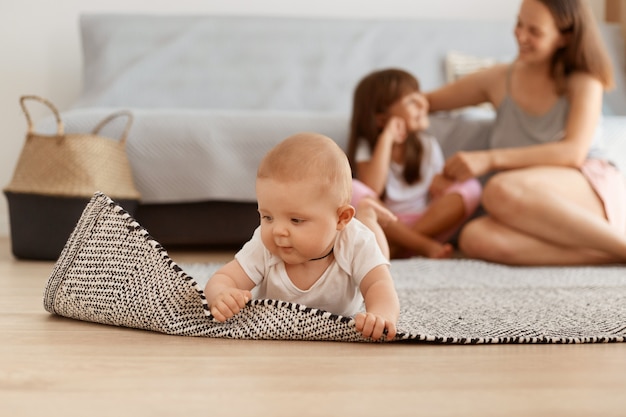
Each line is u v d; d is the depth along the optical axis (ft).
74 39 11.77
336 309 4.39
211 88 10.99
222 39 11.30
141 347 3.76
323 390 3.02
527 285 6.23
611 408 2.83
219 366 3.39
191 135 8.61
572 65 8.36
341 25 11.60
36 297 5.49
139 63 10.97
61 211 7.91
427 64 11.44
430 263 7.43
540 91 8.52
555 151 8.05
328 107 11.00
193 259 8.25
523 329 4.18
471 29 11.76
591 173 8.11
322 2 12.26
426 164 8.71
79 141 8.03
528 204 7.66
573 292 5.66
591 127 8.17
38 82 11.71
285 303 4.00
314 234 4.02
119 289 4.20
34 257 8.07
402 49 11.50
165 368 3.35
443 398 2.92
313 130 8.79
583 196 7.93
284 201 3.97
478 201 8.59
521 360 3.57
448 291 5.70
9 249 9.36
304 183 3.95
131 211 8.36
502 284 6.30
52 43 11.73
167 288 4.08
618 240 7.61
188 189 8.63
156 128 8.62
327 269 4.25
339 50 11.38
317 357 3.59
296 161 3.98
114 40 11.12
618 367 3.46
